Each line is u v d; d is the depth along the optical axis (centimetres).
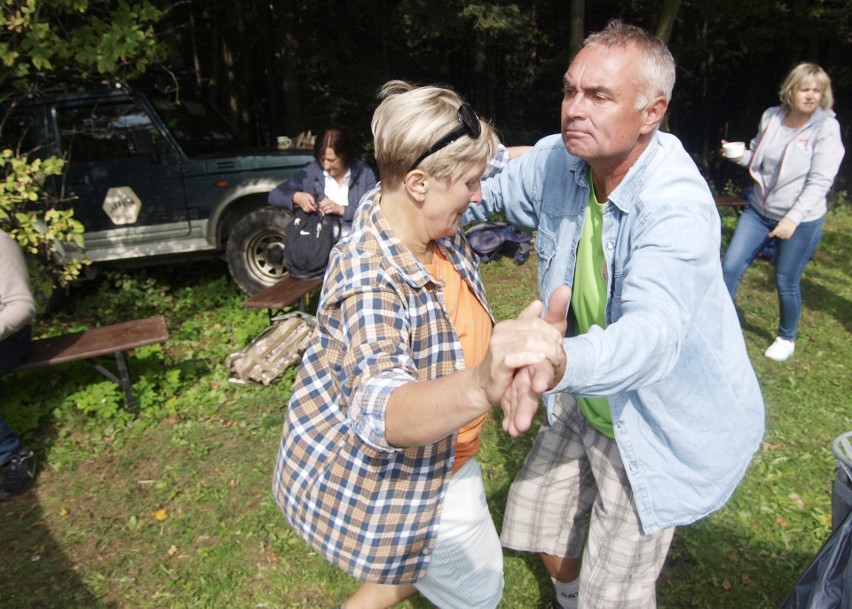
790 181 430
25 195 437
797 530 314
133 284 625
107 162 595
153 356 477
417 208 159
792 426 398
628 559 198
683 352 173
